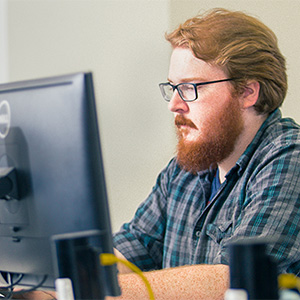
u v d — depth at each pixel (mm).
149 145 3318
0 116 1122
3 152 1116
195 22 1823
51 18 3789
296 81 2602
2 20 3984
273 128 1770
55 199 1065
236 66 1741
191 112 1782
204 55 1727
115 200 3451
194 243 1841
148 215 2037
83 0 3619
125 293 1306
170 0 3172
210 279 1345
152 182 3305
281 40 2645
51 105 1058
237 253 785
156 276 1354
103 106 3533
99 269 959
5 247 1167
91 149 1027
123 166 3432
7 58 3990
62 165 1052
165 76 3250
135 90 3389
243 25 1790
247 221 1515
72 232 1055
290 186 1554
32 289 1151
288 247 1469
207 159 1793
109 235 1033
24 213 1111
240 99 1773
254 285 770
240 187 1740
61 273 943
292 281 830
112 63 3502
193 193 1940
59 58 3777
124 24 3434
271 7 2684
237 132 1772
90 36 3604
